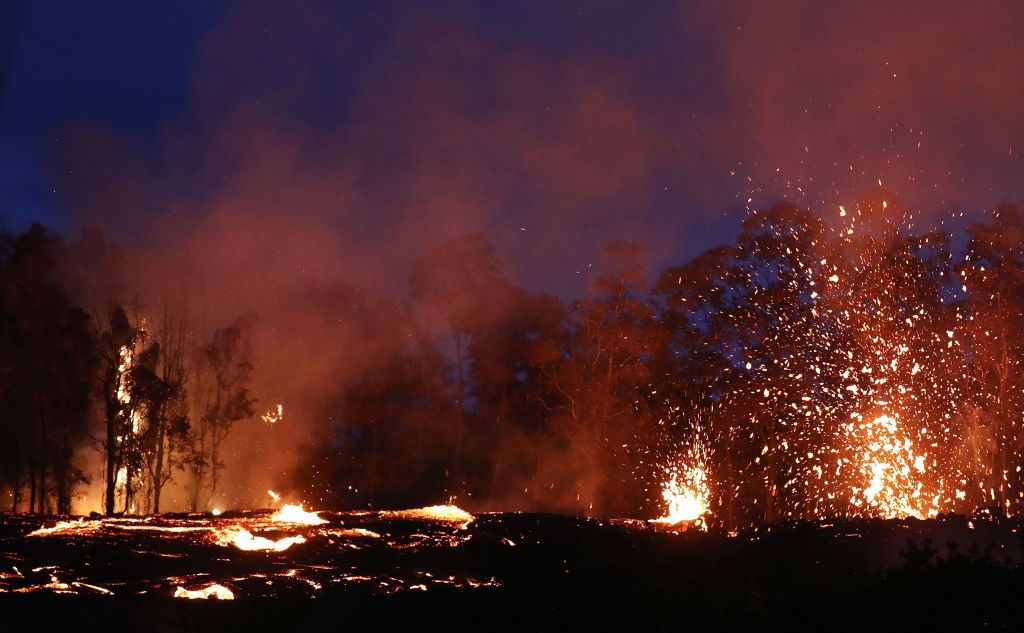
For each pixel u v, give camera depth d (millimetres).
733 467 36844
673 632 10789
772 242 36719
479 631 11055
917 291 33656
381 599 12414
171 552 17422
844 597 10445
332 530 20328
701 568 14906
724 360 37750
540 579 14406
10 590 13484
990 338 35312
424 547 18359
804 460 33969
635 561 16156
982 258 35938
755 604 10969
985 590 10070
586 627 11055
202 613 11500
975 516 20172
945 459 31844
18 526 21219
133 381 38281
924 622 9758
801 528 18688
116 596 12211
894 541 16859
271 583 14688
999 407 34062
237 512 25234
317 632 11023
